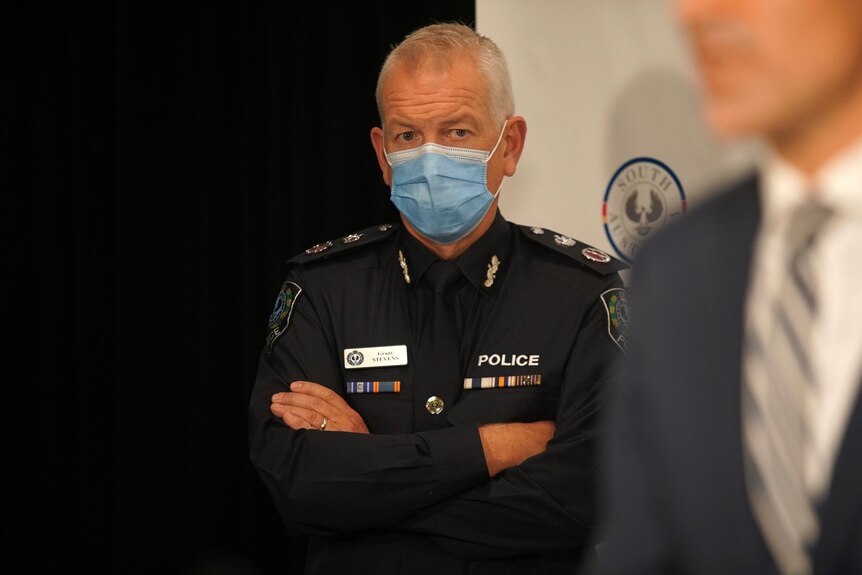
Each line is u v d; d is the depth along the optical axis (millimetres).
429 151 8211
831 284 2545
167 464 13797
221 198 13906
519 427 7902
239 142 13922
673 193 10406
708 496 2725
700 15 2617
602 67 10633
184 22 13953
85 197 14047
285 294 8984
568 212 10656
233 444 13773
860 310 2506
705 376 2777
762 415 2648
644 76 10539
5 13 14156
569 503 7625
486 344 8336
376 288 8734
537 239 8852
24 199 14250
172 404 13836
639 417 3006
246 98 13883
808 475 2545
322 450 7836
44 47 14180
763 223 2781
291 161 13781
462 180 8227
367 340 8516
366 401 8391
